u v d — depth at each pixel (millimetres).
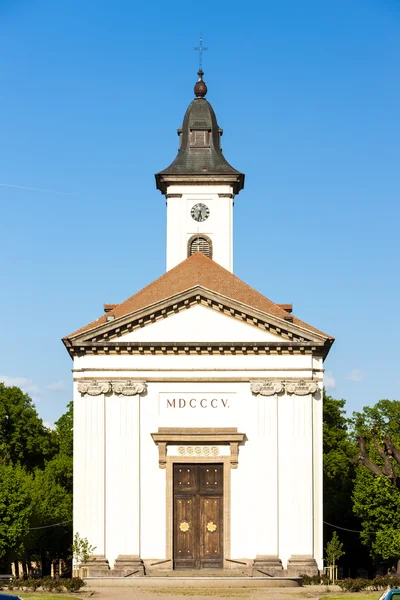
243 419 69312
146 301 73750
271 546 67875
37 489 98812
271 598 58750
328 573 68812
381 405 109312
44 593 60531
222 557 68562
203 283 75000
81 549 67688
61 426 117062
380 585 62562
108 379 69438
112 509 68625
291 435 69125
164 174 86000
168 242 85938
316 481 69375
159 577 64938
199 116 88562
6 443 111000
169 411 69438
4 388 112500
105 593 60781
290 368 69625
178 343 69312
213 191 86375
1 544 90188
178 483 69188
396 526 89312
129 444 68875
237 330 69750
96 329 69375
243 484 68812
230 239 85938
